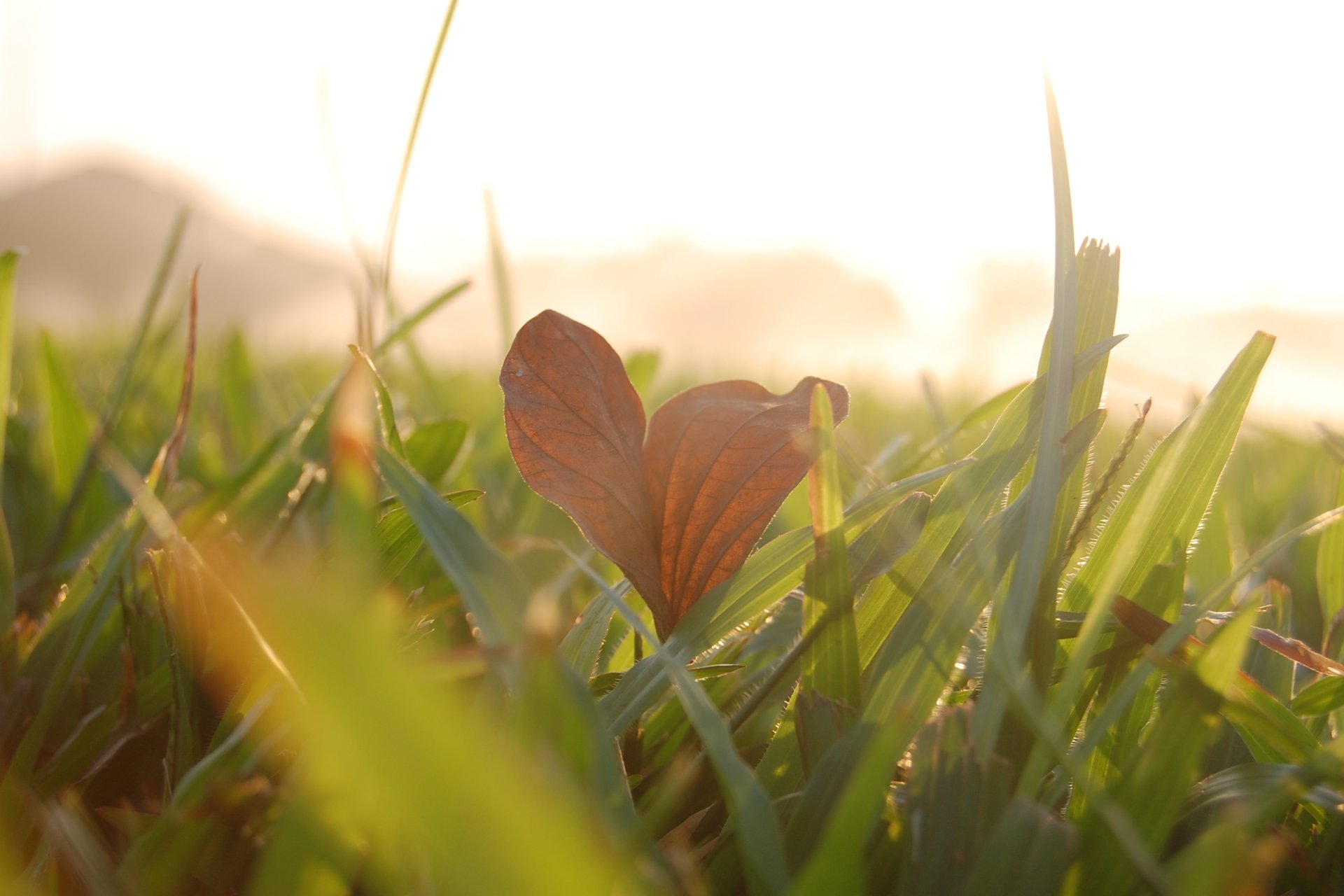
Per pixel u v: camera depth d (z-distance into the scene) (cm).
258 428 56
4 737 24
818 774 19
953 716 18
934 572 21
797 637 25
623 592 25
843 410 23
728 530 23
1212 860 15
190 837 18
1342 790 20
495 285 47
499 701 21
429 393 64
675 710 24
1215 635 21
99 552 28
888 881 19
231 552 25
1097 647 23
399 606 25
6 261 28
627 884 17
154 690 23
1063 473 21
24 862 21
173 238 35
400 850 17
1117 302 23
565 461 22
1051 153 22
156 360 52
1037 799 21
